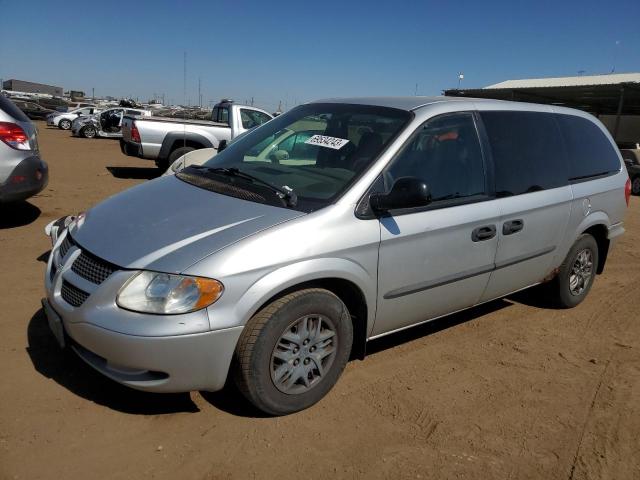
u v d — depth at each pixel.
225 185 3.56
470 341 4.39
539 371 3.96
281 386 3.08
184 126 12.15
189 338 2.72
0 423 2.92
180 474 2.67
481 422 3.27
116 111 27.16
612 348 4.42
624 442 3.16
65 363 3.55
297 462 2.81
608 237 5.29
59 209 8.23
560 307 5.18
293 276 2.94
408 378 3.72
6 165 6.28
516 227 4.13
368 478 2.74
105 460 2.72
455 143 3.87
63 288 3.06
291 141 4.02
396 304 3.53
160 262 2.78
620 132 34.50
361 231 3.22
